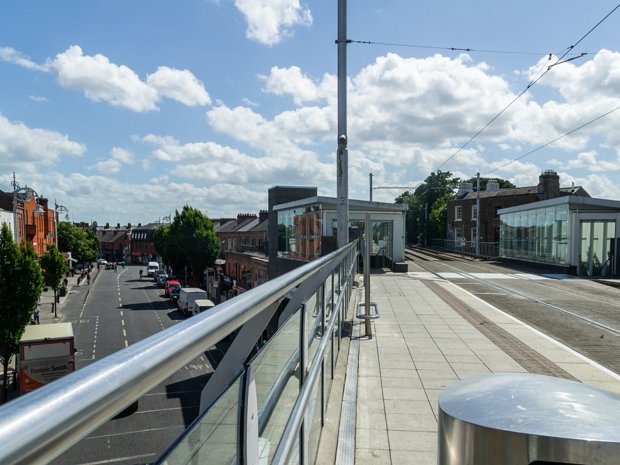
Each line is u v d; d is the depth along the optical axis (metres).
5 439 0.48
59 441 0.57
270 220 34.03
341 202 11.15
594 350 8.26
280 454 1.77
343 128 11.14
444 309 11.77
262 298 1.52
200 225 64.25
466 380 2.33
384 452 4.39
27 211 57.84
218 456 1.19
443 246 65.25
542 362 7.22
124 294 64.75
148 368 0.78
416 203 86.31
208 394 1.59
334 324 5.55
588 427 1.72
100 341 34.97
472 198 58.78
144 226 155.12
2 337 21.78
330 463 3.58
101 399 0.65
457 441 1.91
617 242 24.42
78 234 95.31
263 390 1.78
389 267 27.52
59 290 58.25
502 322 10.17
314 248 25.80
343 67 11.13
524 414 1.84
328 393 4.88
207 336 1.05
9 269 22.03
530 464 1.72
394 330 9.27
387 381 6.30
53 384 0.63
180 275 77.38
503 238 36.00
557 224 26.12
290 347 2.46
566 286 18.91
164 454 0.85
